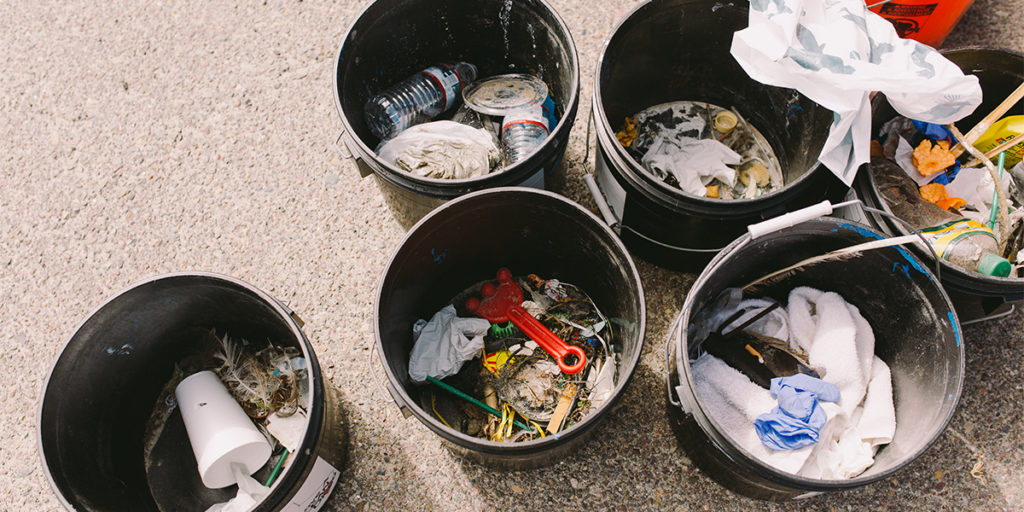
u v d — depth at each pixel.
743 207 1.53
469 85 1.98
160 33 2.36
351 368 1.88
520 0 1.74
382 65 1.89
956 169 1.80
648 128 2.08
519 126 1.83
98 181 2.17
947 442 1.72
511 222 1.66
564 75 1.81
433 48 1.97
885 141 1.80
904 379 1.66
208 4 2.39
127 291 1.44
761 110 1.98
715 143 1.97
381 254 2.01
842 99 1.49
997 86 1.79
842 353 1.65
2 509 1.79
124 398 1.67
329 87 2.24
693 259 1.81
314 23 2.34
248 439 1.60
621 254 1.47
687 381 1.37
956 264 1.57
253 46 2.32
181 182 2.15
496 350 1.81
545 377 1.76
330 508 1.73
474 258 1.80
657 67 1.95
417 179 1.55
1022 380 1.77
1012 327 1.83
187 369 1.77
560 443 1.35
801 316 1.73
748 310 1.76
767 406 1.62
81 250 2.08
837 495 1.70
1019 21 2.20
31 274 2.06
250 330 1.77
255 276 2.00
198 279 1.49
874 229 1.58
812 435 1.54
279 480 1.35
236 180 2.13
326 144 2.16
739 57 1.56
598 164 1.81
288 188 2.11
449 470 1.76
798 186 1.54
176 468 1.72
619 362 1.74
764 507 1.70
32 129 2.26
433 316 1.82
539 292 1.87
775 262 1.67
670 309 1.92
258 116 2.22
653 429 1.77
